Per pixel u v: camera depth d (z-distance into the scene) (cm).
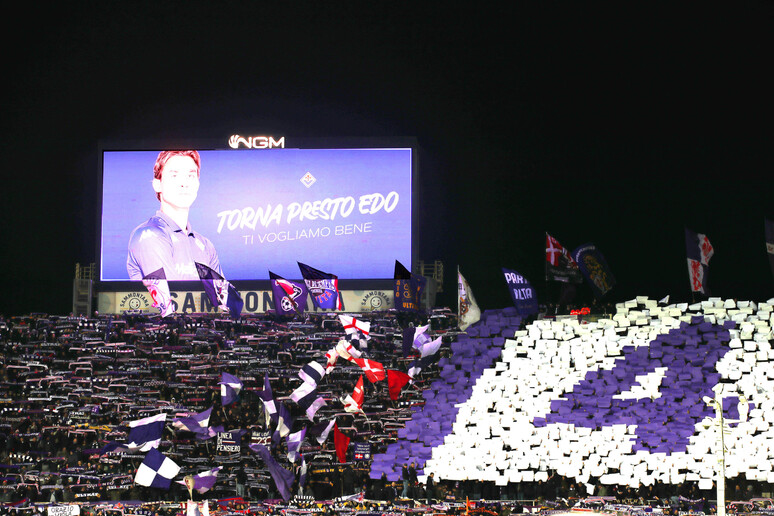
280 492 4453
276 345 5572
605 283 5691
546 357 5194
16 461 4859
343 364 5497
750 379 4928
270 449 4700
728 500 4441
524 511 4309
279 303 5588
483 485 4653
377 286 5859
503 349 5312
